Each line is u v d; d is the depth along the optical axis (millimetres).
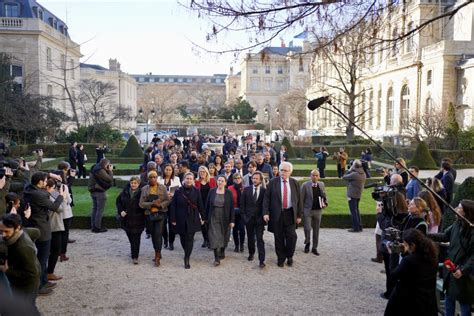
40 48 38812
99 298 6582
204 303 6410
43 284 6707
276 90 88375
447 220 7059
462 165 24547
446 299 5297
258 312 6102
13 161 9422
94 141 34781
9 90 30672
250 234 8508
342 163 19656
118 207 8289
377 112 43406
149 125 68688
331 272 7867
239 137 49031
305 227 9055
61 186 7855
